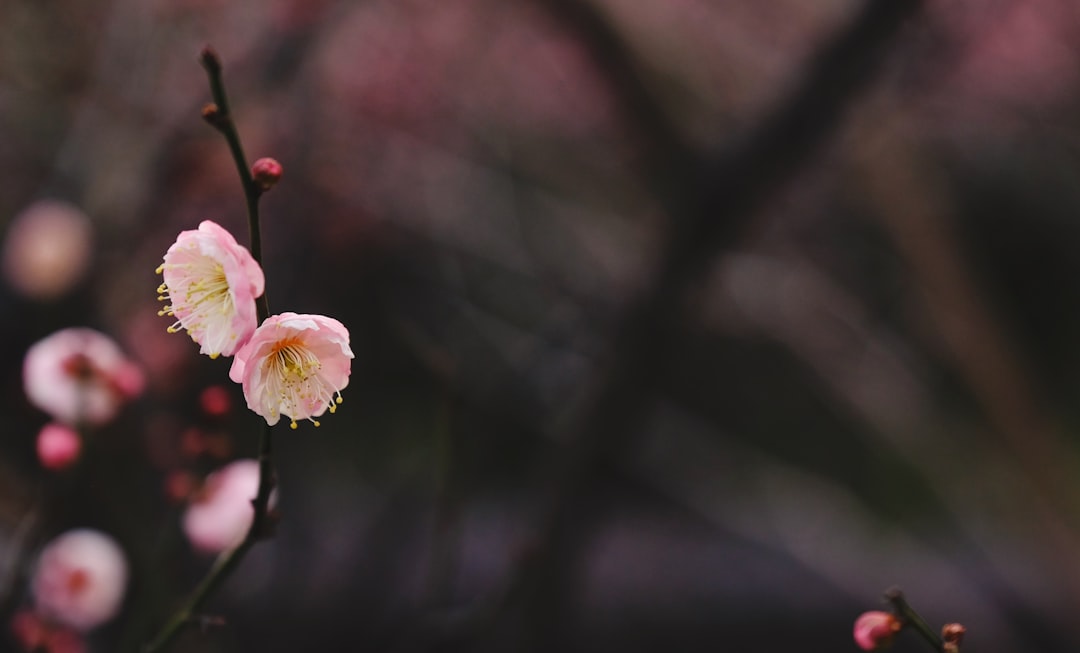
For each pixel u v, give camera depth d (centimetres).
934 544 739
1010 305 1023
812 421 981
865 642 181
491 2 542
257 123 496
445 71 578
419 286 610
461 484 372
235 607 496
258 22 479
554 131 626
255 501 182
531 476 631
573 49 524
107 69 480
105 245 430
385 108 566
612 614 798
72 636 259
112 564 258
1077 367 1066
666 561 834
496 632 440
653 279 463
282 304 554
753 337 630
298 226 557
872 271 677
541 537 457
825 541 612
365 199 559
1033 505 539
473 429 525
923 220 497
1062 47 580
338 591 515
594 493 615
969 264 511
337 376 154
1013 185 863
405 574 548
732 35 536
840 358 575
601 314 559
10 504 363
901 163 494
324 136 536
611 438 471
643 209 629
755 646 821
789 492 623
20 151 532
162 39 486
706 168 448
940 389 661
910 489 924
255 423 529
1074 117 604
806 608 836
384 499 568
